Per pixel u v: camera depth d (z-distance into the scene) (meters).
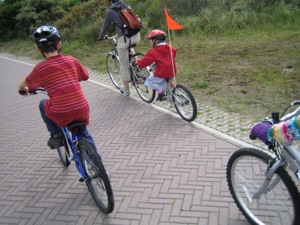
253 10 11.96
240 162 3.35
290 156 2.79
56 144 4.25
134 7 14.98
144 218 3.75
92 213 3.94
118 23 6.54
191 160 4.69
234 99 6.46
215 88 7.10
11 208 4.20
